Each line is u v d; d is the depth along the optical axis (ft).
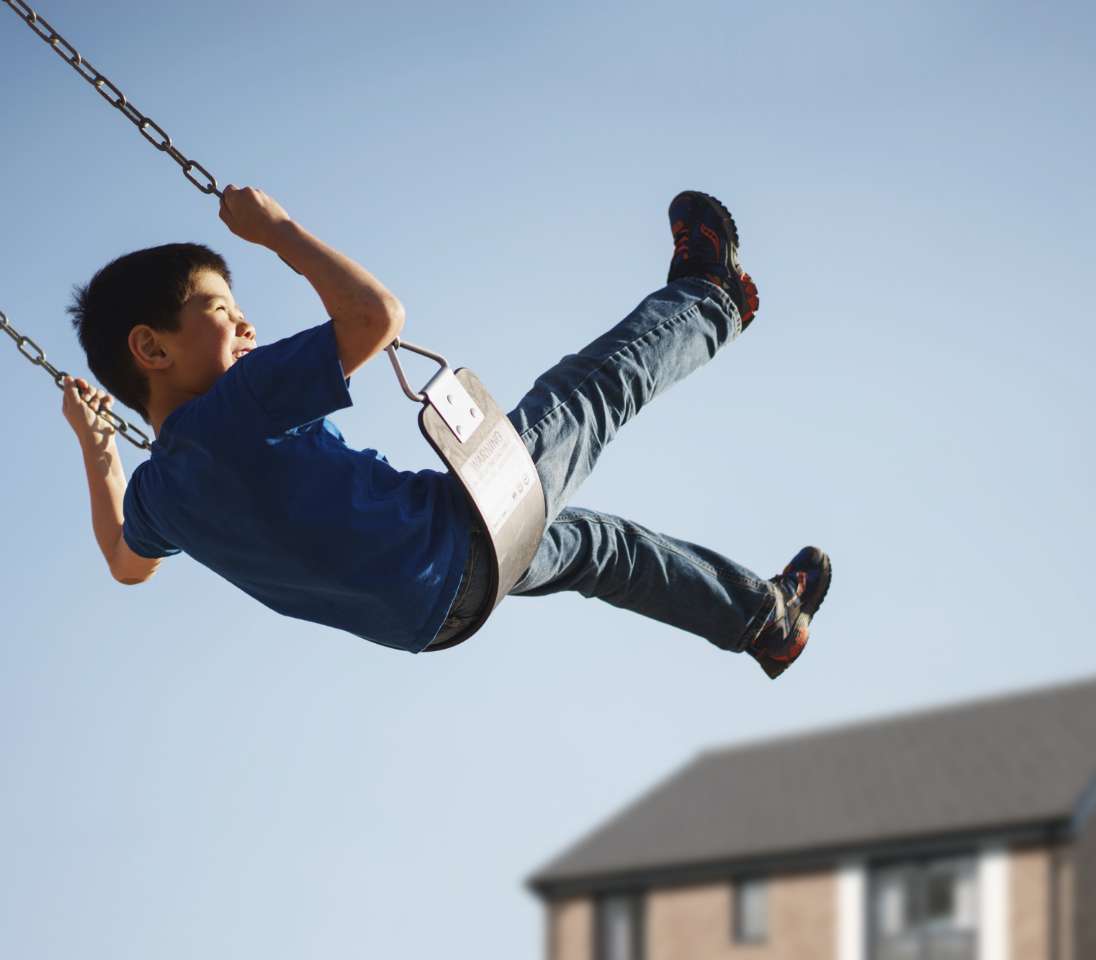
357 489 10.57
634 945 54.54
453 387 10.68
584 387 11.51
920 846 48.83
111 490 13.26
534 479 11.02
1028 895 46.68
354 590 10.68
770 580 13.17
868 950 49.60
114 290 11.16
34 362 13.23
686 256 12.41
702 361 12.11
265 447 10.44
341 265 10.39
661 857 54.24
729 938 52.47
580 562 12.04
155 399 11.28
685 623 12.62
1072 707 55.06
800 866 51.47
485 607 11.14
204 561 11.28
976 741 54.90
